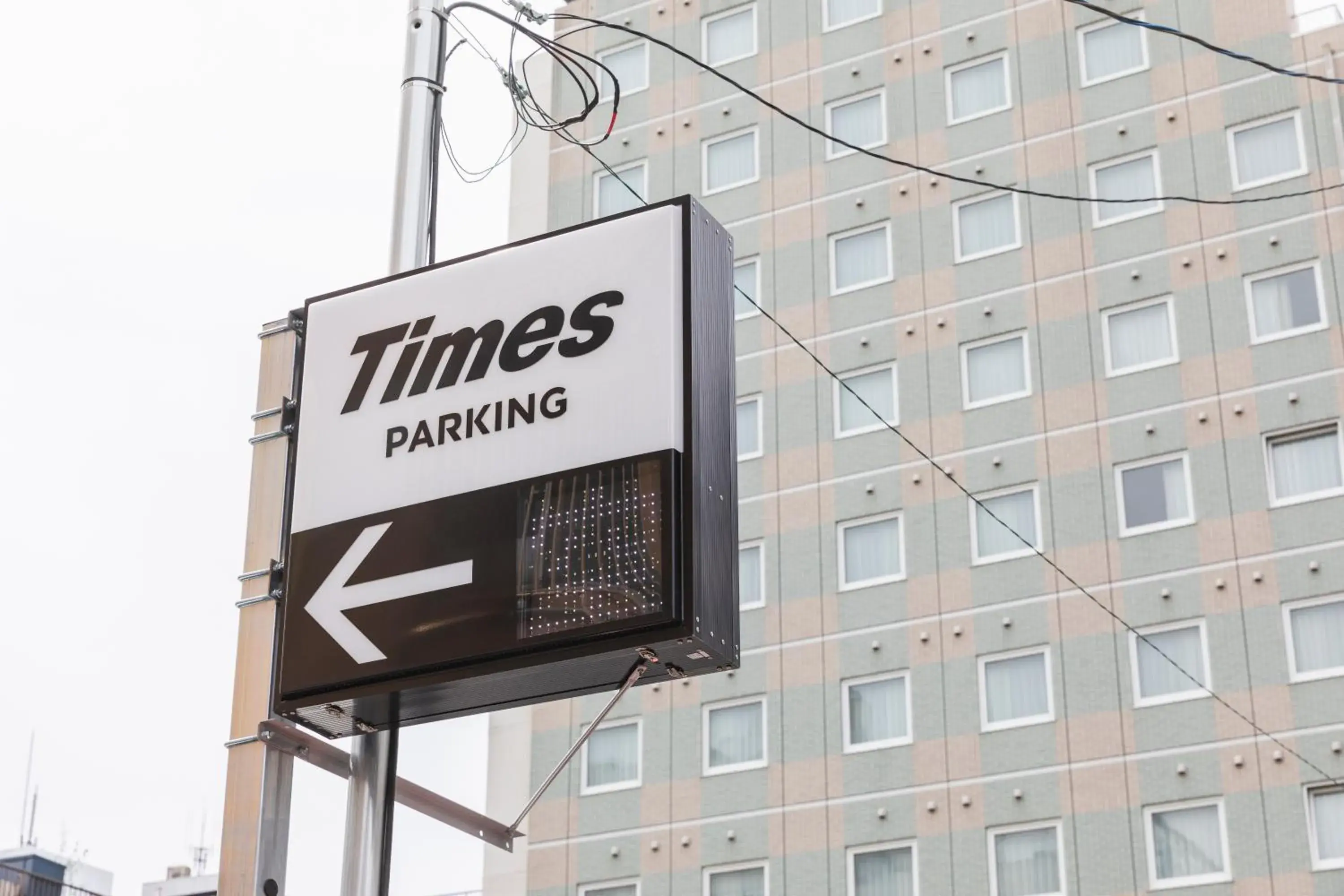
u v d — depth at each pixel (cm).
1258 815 3022
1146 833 3086
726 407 845
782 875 3338
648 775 3553
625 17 4284
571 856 3544
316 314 914
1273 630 3142
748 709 3519
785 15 4109
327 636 827
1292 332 3347
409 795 888
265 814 833
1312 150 3469
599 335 838
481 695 815
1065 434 3450
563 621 783
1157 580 3262
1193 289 3453
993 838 3197
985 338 3603
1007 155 3734
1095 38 3756
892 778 3322
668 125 4128
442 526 828
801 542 3597
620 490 800
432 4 991
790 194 3925
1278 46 3581
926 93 3875
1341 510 3181
